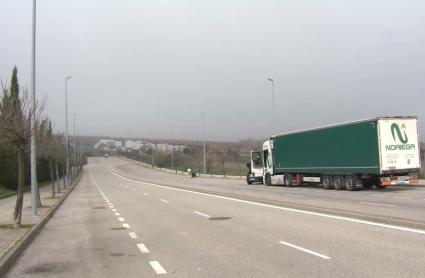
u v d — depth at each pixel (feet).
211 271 31.48
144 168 500.74
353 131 114.93
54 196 126.00
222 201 90.02
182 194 120.67
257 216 62.08
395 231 44.24
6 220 66.95
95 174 412.77
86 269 34.24
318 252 36.17
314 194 106.63
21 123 56.29
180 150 543.39
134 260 36.76
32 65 79.61
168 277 30.37
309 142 132.46
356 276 28.32
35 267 35.60
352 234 43.68
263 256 35.76
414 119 110.52
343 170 118.42
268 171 158.92
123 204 96.63
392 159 108.68
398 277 27.71
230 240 44.04
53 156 133.69
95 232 54.49
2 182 171.94
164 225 57.82
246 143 365.20
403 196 92.58
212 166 379.14
